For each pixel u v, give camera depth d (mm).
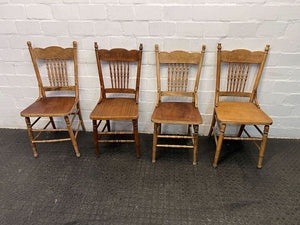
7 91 2074
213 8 1617
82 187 1583
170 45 1777
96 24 1736
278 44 1706
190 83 1926
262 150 1682
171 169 1751
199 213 1385
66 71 1908
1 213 1385
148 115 2117
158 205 1441
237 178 1660
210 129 2064
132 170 1741
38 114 1667
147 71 1896
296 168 1758
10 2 1680
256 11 1605
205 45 1739
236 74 1782
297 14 1585
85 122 2213
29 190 1557
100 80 1864
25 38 1820
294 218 1348
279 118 2025
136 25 1719
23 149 1989
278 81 1851
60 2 1670
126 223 1325
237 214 1376
